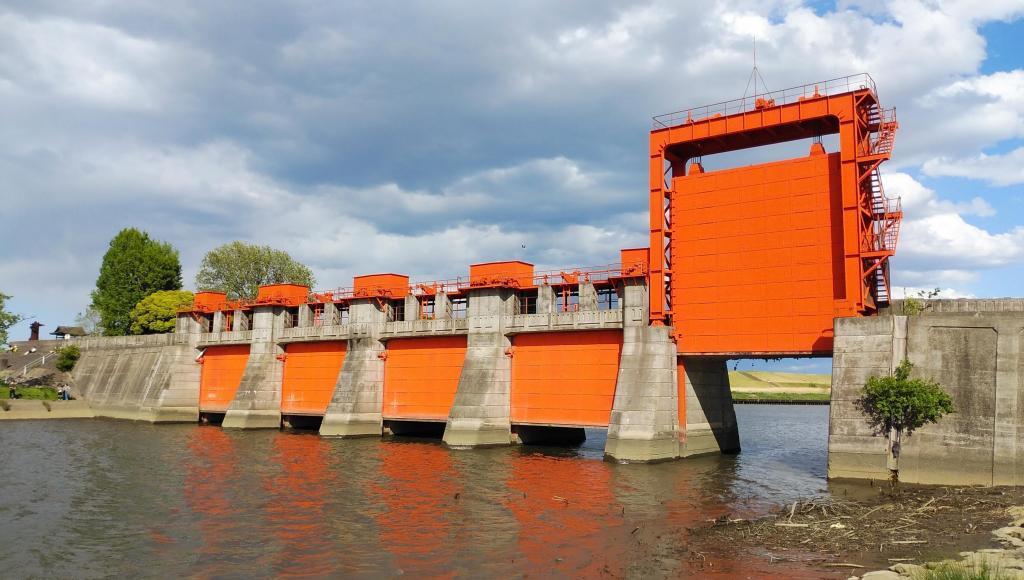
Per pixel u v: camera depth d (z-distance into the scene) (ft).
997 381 111.75
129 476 132.67
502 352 180.14
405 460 152.25
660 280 155.43
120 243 356.38
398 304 219.61
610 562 73.20
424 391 200.13
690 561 72.23
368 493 114.01
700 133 154.10
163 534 88.99
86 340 327.67
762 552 74.38
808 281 139.33
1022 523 81.51
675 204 157.89
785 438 222.48
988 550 70.38
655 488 117.29
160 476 132.46
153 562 77.20
